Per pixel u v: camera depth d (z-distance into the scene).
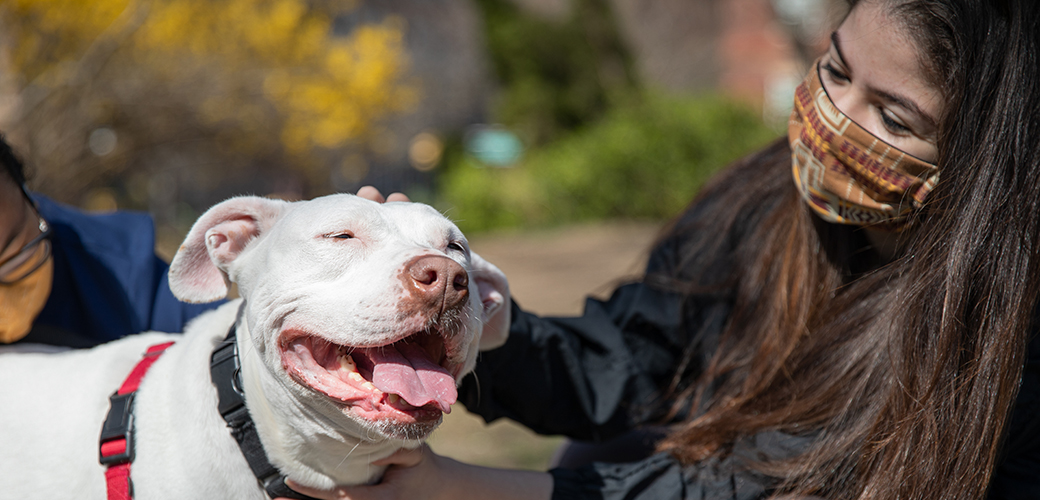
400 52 10.21
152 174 9.55
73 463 1.64
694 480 1.90
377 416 1.46
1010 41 1.58
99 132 7.71
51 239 2.12
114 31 6.67
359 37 9.42
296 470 1.65
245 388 1.63
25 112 6.22
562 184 12.85
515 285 7.38
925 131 1.70
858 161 1.77
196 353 1.69
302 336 1.54
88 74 6.75
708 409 2.14
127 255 2.24
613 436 2.23
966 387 1.62
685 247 2.29
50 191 6.90
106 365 1.80
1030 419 1.75
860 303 1.93
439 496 1.78
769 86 18.12
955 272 1.61
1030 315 1.60
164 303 2.25
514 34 14.76
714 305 2.22
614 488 1.91
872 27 1.67
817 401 1.88
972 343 1.65
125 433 1.62
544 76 14.83
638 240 10.55
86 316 2.17
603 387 2.15
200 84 8.41
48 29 6.26
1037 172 1.59
